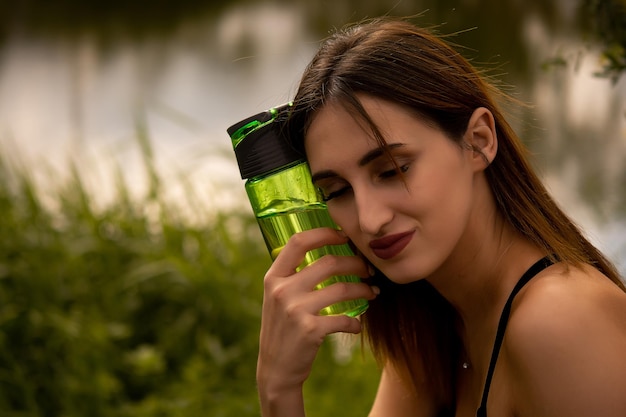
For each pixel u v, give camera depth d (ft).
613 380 6.22
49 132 31.40
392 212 6.75
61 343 15.87
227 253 18.67
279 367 7.48
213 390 15.57
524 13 31.71
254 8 44.83
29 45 42.93
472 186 7.12
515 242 7.36
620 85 27.58
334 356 16.10
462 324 8.25
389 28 7.07
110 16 46.44
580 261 7.11
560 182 22.80
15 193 19.15
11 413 14.98
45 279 16.80
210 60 37.68
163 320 17.02
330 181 6.98
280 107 7.26
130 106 33.24
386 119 6.67
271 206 7.43
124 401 15.69
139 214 19.34
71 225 18.63
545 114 26.27
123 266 17.80
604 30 9.82
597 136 24.99
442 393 8.77
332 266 7.47
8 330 15.98
